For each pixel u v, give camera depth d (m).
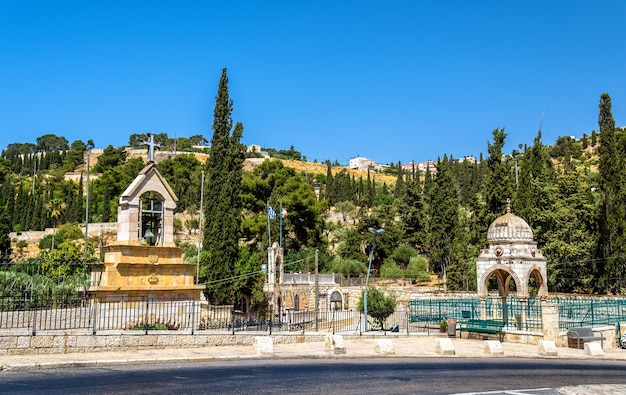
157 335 24.38
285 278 64.56
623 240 57.81
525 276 38.41
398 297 62.94
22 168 198.25
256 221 76.38
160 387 15.96
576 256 60.12
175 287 30.41
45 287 28.81
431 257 86.94
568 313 41.03
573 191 63.53
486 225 65.75
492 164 66.31
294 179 87.50
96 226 108.62
